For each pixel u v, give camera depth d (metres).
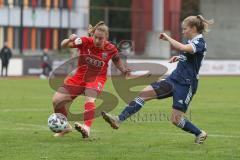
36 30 131.00
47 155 24.12
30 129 32.75
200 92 70.06
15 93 64.50
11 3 129.50
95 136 30.05
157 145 27.20
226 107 49.88
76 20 134.62
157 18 139.75
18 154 24.31
